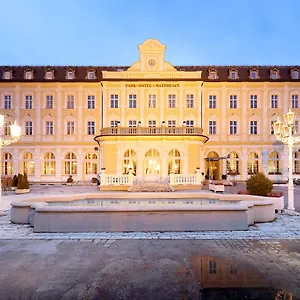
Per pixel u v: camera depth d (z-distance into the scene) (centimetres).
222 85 3688
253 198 1249
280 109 3672
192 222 935
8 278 567
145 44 3600
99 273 588
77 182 3519
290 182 1339
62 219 924
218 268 615
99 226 926
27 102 3731
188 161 2858
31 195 2141
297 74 3747
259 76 3762
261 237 858
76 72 3862
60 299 486
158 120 3575
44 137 3709
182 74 3588
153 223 930
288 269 611
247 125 3684
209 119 3691
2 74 3778
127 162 2889
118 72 3581
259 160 3678
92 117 3719
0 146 1400
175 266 625
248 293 505
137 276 573
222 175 3569
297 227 989
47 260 663
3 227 999
